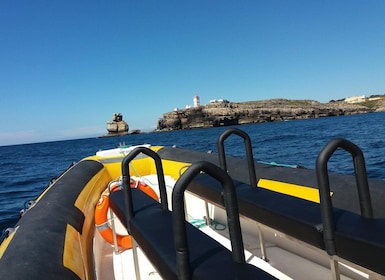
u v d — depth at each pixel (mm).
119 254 3523
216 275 1395
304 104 128500
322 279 2668
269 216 2164
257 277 1358
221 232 3777
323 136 31812
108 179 5094
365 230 1623
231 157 4270
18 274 1677
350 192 2469
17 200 12766
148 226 2057
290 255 3127
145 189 3955
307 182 2904
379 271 1467
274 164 3738
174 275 1488
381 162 13109
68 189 3482
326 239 1705
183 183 1453
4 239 2330
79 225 2771
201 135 66375
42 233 2223
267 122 112625
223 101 123312
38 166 28688
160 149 6164
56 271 1828
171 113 120500
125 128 141375
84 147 65562
